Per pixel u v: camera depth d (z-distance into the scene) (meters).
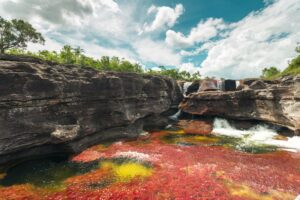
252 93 41.59
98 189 17.30
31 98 21.20
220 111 46.94
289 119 33.22
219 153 27.48
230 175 19.88
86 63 74.75
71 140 24.28
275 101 36.50
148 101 42.97
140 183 18.30
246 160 24.56
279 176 19.94
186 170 21.14
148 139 35.50
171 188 17.28
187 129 44.69
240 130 42.72
